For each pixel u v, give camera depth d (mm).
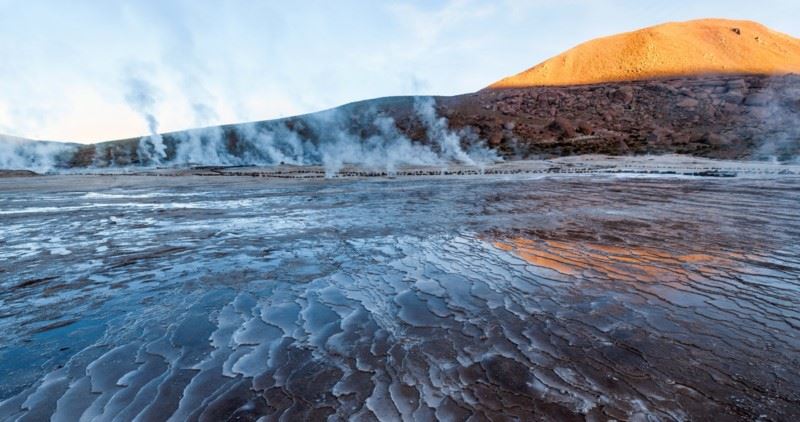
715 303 3805
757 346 2977
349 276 4965
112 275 5129
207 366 2902
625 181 17188
